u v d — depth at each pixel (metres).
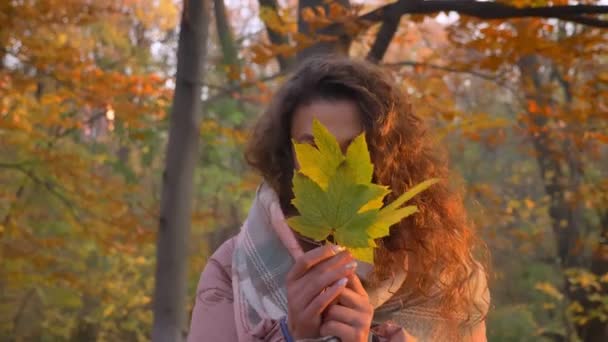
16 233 9.00
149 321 14.16
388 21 4.05
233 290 1.43
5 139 8.10
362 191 1.04
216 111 7.44
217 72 5.29
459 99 10.25
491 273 1.67
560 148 8.63
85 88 6.19
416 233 1.51
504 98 11.60
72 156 8.21
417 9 4.00
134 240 7.64
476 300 1.56
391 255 1.47
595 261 10.05
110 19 8.66
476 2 3.95
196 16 4.27
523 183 15.72
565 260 11.26
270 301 1.39
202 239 9.20
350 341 1.18
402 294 1.51
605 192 8.45
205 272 1.51
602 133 6.01
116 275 13.02
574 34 4.42
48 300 11.54
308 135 1.39
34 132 7.94
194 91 4.30
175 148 4.28
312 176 1.05
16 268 9.20
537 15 3.90
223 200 10.61
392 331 1.36
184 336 4.23
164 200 4.27
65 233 9.02
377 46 4.14
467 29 4.41
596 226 11.84
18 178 9.84
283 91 1.47
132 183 8.45
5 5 6.03
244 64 4.95
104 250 8.27
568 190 10.19
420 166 1.55
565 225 11.00
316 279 1.17
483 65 4.59
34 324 14.63
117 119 6.21
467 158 14.88
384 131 1.41
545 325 13.33
